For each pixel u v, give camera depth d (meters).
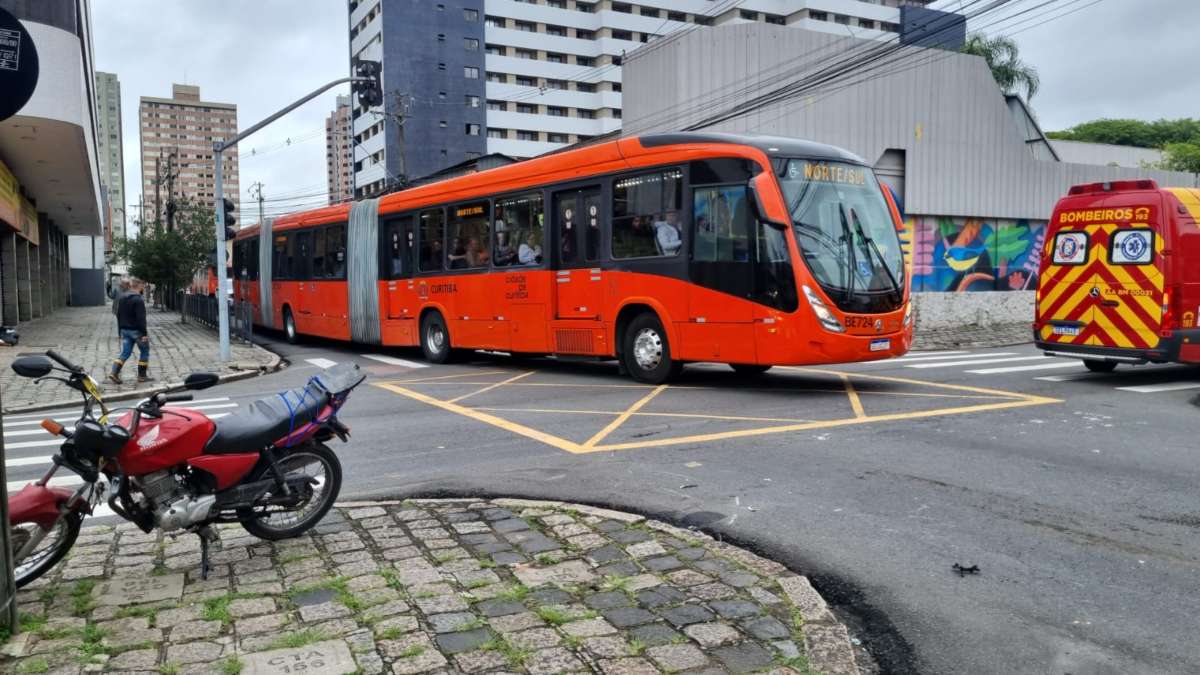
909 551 4.95
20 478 7.41
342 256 19.83
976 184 30.47
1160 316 11.06
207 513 4.62
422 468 7.14
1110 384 11.56
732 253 10.96
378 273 18.20
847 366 14.27
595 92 91.75
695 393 11.02
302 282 22.17
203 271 43.16
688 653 3.59
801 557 4.89
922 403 9.94
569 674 3.42
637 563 4.69
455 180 15.77
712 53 26.02
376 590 4.32
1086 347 11.89
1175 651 3.69
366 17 86.44
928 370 13.52
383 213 18.05
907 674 3.56
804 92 26.75
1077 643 3.79
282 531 5.13
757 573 4.52
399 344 17.56
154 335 26.34
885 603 4.26
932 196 29.38
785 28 26.67
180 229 42.91
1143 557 4.79
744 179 10.82
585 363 15.77
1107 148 49.22
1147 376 12.45
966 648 3.77
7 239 30.58
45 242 40.84
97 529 5.42
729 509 5.80
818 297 10.40
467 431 8.72
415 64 81.56
